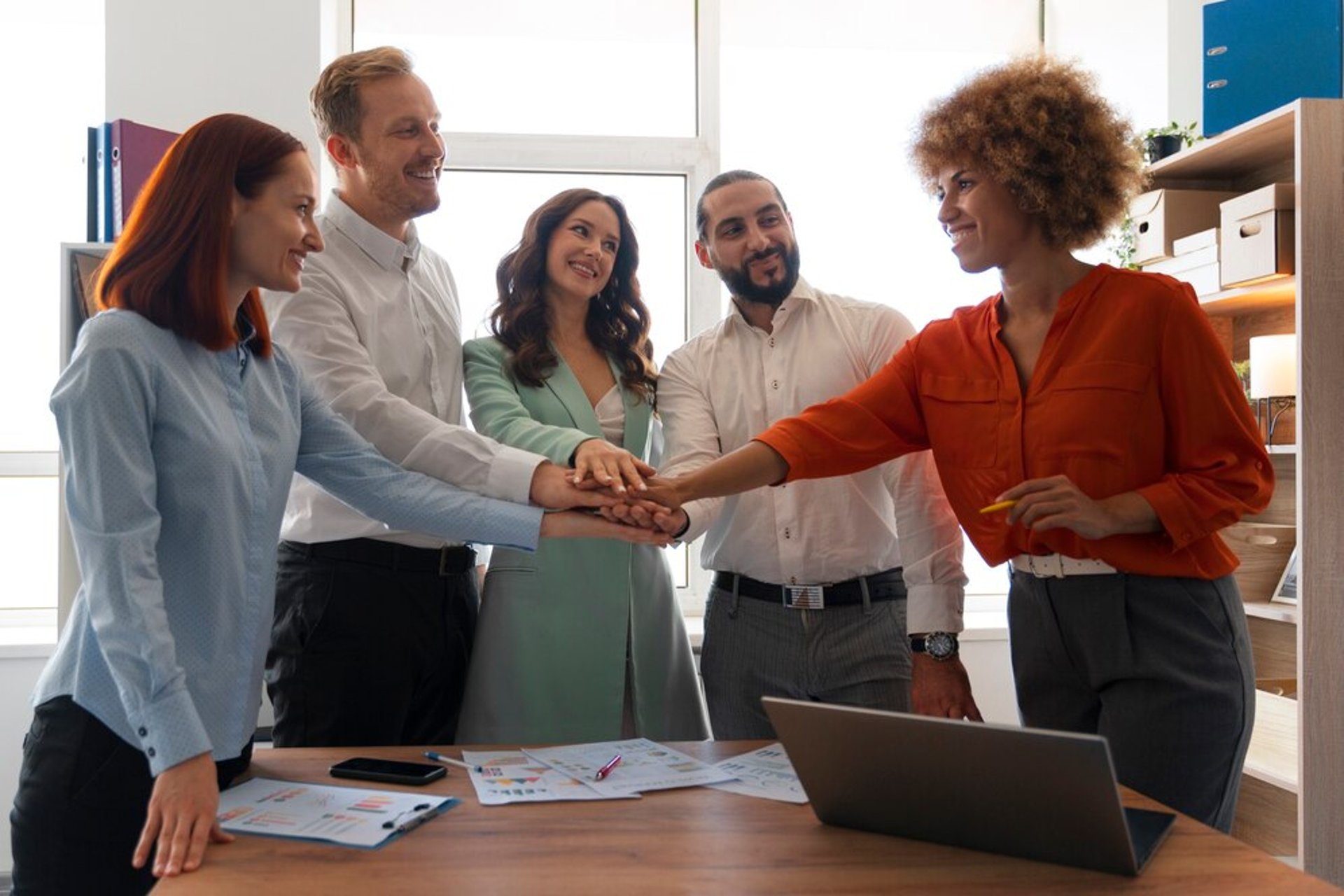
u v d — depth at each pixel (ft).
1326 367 8.24
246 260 4.89
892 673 7.06
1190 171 10.37
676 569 12.84
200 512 4.59
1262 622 10.35
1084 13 12.96
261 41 10.71
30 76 11.71
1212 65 9.64
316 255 6.97
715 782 4.66
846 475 7.07
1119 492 5.19
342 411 6.57
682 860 3.75
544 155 12.42
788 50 12.97
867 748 3.86
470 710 7.07
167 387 4.51
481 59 12.54
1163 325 5.14
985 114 5.38
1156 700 5.04
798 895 3.43
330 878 3.58
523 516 6.17
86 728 4.41
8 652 10.28
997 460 5.53
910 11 13.20
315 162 10.81
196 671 4.59
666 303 12.81
